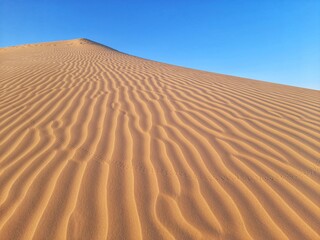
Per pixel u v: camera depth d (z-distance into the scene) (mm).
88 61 10531
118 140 3252
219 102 4797
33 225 1874
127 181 2396
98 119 3955
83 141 3223
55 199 2145
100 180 2404
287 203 2064
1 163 2715
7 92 5535
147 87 5918
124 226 1872
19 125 3748
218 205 2072
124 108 4438
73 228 1851
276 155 2809
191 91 5605
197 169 2592
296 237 1746
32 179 2420
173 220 1927
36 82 6367
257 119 3910
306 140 3152
